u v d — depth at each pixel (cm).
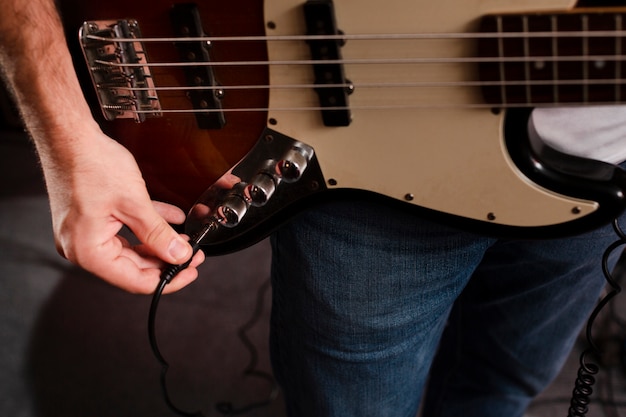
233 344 128
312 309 79
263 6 67
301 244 77
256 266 145
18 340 130
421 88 67
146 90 73
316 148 72
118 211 72
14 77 70
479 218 71
